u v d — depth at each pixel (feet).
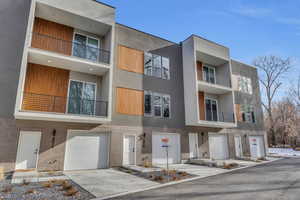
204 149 47.93
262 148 62.80
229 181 23.43
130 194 17.85
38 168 27.91
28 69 30.68
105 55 37.06
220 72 55.47
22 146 27.71
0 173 23.49
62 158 30.07
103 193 18.07
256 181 23.20
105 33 37.99
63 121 30.78
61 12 31.76
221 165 37.09
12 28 29.48
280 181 22.98
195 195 17.26
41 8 30.66
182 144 43.86
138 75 41.16
